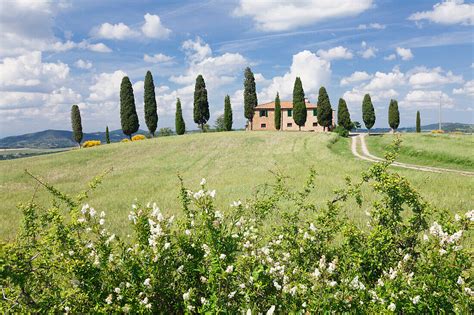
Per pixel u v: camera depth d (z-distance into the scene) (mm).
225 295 4586
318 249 6105
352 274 5168
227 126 92312
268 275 4902
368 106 88312
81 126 90188
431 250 5133
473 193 16094
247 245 5426
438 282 4711
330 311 4387
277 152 46688
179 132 88000
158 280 4801
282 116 96500
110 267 4965
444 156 35750
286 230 6859
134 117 80938
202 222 5395
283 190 8641
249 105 97938
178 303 4930
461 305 4609
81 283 4727
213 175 30562
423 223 6355
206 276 5043
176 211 14016
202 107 89750
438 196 15352
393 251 5938
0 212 18750
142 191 23969
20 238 5840
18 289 4555
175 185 25922
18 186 32125
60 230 5008
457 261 4867
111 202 19141
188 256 5195
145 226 5414
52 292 4801
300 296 4762
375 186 6824
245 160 41531
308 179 8781
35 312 4457
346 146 53438
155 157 50719
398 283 4723
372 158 39906
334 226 6645
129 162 47406
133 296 4613
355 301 4484
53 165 45844
